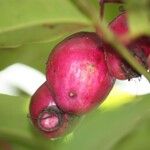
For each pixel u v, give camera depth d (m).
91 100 0.17
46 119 0.18
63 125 0.18
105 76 0.17
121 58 0.17
